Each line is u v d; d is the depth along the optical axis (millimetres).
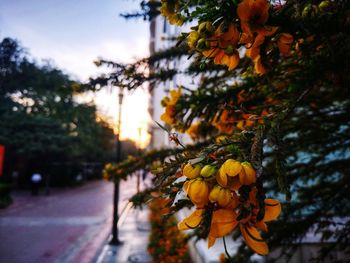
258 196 561
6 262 7891
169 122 1809
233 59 753
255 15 689
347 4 890
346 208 2334
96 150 32750
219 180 559
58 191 26172
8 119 22812
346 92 1865
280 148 712
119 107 9531
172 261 5805
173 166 688
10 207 16969
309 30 827
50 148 24203
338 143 2221
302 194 2375
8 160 25438
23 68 20203
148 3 1747
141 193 2064
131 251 8375
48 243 9750
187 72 2053
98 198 21953
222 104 1663
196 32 722
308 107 2143
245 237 582
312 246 3666
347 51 1035
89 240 10180
